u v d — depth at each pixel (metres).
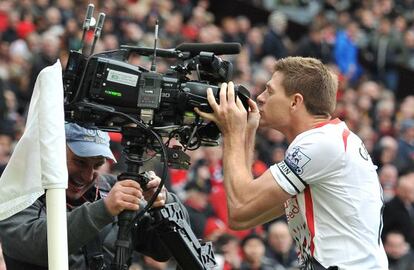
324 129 10.83
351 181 10.72
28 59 33.59
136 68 10.46
